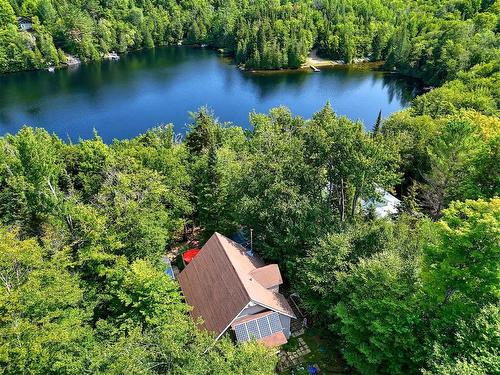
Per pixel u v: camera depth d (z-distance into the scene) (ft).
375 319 90.02
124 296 96.12
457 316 80.94
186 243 170.50
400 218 156.97
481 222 77.56
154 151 175.63
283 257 133.28
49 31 525.75
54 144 209.36
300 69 514.27
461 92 296.92
